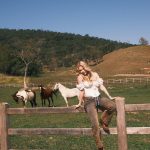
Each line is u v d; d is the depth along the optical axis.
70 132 9.95
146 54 190.38
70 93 35.22
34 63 151.12
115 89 62.31
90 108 9.44
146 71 152.00
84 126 20.33
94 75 9.82
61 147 14.05
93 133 9.52
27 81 105.50
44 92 38.53
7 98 50.25
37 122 22.72
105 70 169.88
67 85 77.25
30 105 40.78
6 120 10.34
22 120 23.81
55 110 9.98
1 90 70.94
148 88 59.91
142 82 76.06
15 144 14.77
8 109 10.33
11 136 16.44
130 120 22.36
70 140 15.31
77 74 9.81
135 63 174.38
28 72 150.12
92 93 9.48
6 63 146.38
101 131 9.70
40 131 10.22
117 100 9.44
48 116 25.89
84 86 9.52
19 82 104.75
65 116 25.70
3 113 10.29
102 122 9.62
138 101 38.09
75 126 20.45
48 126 20.66
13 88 77.56
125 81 79.94
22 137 16.25
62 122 22.45
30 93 37.72
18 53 148.50
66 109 9.91
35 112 10.13
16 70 147.62
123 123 9.44
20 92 37.59
